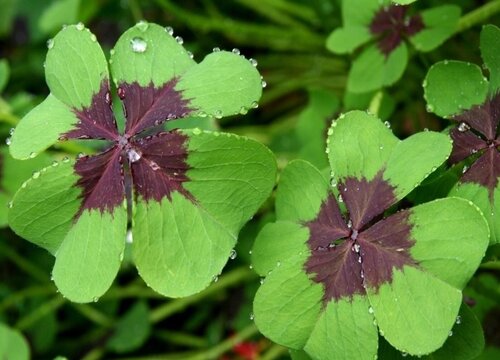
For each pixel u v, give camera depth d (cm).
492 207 25
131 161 26
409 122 36
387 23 32
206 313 37
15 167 33
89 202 26
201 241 25
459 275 23
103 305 37
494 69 26
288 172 26
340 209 26
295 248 26
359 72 32
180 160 25
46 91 42
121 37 26
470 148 26
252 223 35
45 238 26
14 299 36
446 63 27
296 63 40
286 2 40
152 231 25
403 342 24
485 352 29
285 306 25
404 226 24
